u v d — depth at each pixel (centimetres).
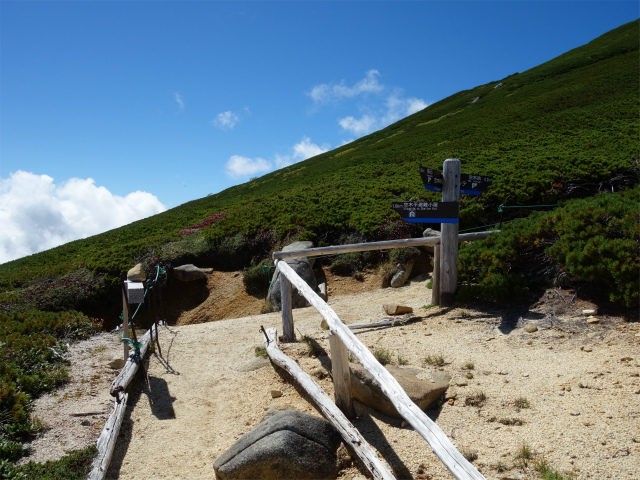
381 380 396
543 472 349
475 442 404
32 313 1008
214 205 3450
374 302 1102
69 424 512
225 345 799
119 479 409
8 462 416
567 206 890
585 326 627
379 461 370
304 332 800
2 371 627
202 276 1633
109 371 695
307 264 1316
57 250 2802
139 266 708
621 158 1736
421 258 1371
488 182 839
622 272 622
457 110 6197
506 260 821
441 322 737
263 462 367
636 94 3622
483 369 548
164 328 959
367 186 2364
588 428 402
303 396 537
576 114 3459
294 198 2394
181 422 516
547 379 504
